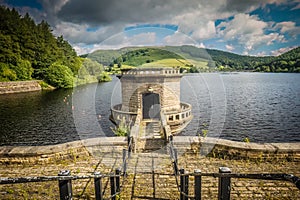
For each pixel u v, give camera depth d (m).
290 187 5.05
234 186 5.11
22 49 55.75
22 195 4.95
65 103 32.62
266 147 6.43
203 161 6.59
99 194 3.78
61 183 2.88
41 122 22.72
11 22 54.66
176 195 4.88
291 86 61.97
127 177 5.71
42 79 54.62
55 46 64.06
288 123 22.77
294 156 6.30
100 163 6.62
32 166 6.45
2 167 6.41
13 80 48.97
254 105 33.41
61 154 6.73
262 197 4.71
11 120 23.61
